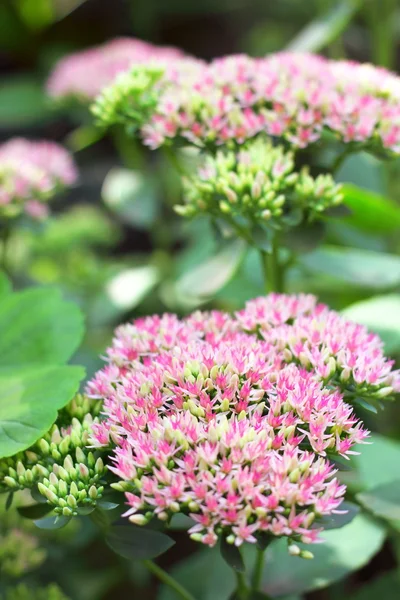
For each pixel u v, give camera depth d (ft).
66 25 6.42
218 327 2.92
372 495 2.98
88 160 5.99
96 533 3.44
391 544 3.66
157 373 2.77
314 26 4.16
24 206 3.55
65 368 2.87
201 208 3.09
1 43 6.30
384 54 4.23
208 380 2.74
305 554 2.62
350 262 3.44
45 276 4.44
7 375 2.92
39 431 2.77
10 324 3.03
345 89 3.16
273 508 2.62
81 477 2.73
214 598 3.17
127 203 4.27
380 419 3.74
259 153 3.05
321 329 2.86
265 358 2.82
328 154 3.65
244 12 7.08
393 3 4.16
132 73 3.20
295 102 3.09
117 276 4.25
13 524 3.26
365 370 2.80
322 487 2.64
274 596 2.99
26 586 3.32
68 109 4.62
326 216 3.08
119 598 3.66
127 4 6.54
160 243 4.51
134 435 2.70
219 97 3.11
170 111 3.11
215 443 2.67
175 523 2.92
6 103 5.17
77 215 4.53
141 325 2.90
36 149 3.65
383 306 3.24
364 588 3.38
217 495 2.63
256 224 3.04
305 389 2.73
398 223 3.35
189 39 6.98
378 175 4.05
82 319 3.02
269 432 2.70
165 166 4.45
